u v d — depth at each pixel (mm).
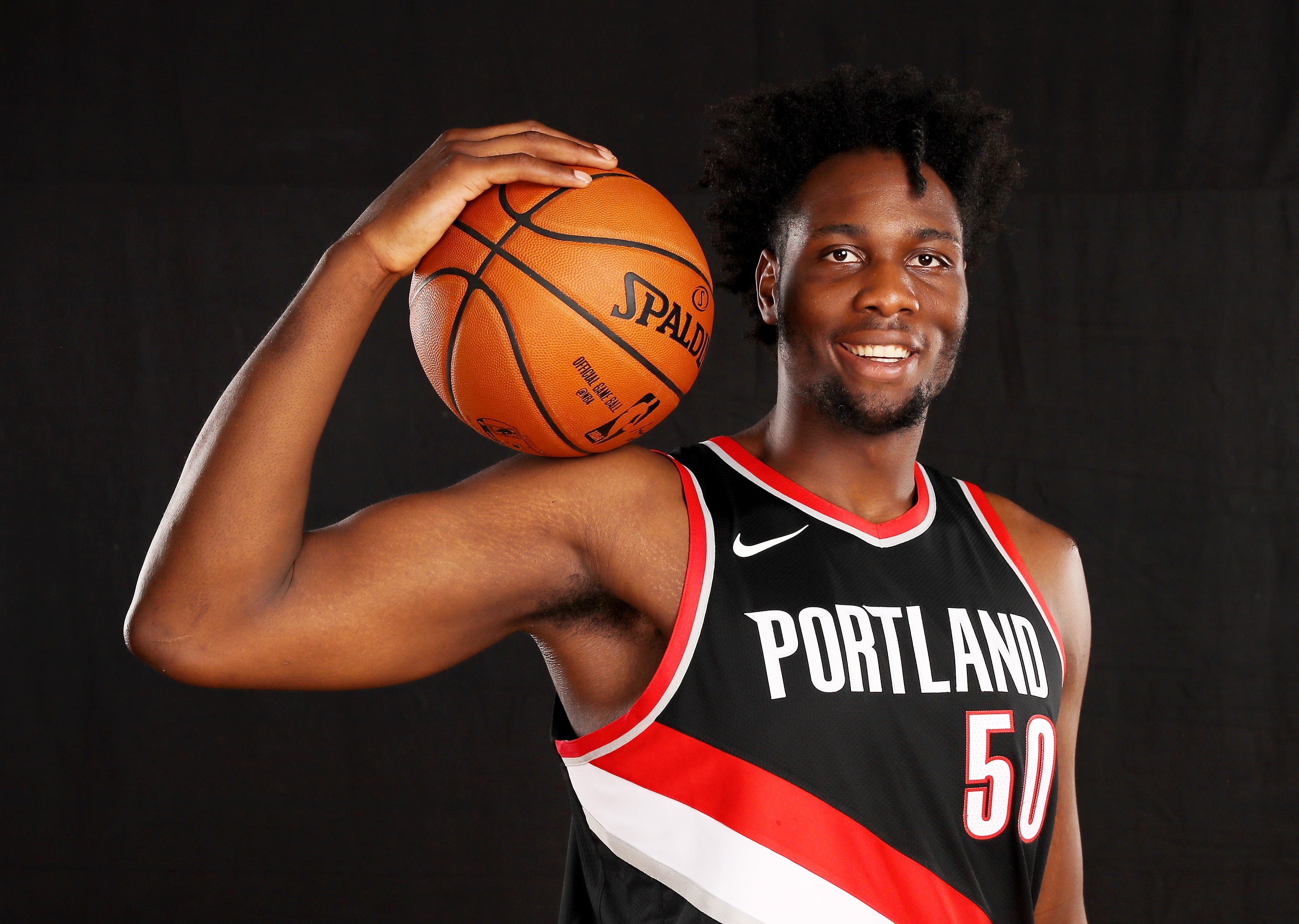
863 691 883
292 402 756
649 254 849
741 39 2359
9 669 2232
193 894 2230
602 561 885
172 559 734
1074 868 1081
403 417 2299
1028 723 946
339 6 2336
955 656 927
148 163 2307
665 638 896
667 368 866
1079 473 2279
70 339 2279
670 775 862
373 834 2260
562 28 2352
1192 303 2283
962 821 897
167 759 2244
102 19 2305
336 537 813
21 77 2287
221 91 2318
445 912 2256
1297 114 2281
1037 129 2322
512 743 2283
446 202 794
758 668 868
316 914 2242
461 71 2344
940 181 996
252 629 754
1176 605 2260
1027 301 2299
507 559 852
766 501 951
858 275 938
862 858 854
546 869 2268
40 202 2281
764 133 1068
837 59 2350
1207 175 2295
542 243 826
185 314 2297
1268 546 2252
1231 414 2270
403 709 2279
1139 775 2246
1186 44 2312
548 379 832
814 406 968
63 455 2266
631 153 2348
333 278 787
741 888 830
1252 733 2236
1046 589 1042
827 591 915
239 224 2311
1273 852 2227
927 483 1041
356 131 2336
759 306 1099
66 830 2221
